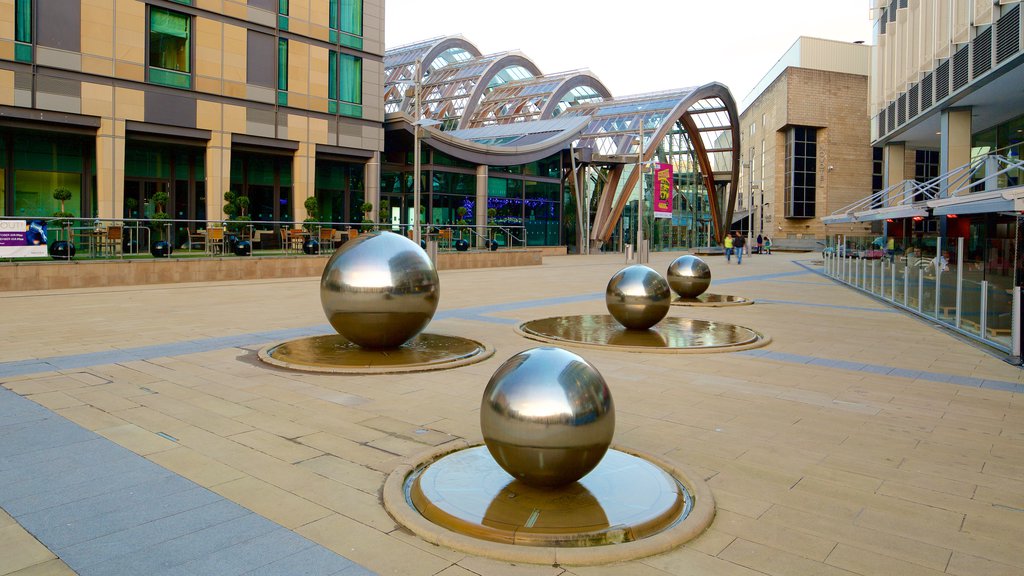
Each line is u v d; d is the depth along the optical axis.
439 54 58.44
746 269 34.69
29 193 25.52
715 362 9.62
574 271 29.39
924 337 12.19
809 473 5.23
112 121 25.75
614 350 10.38
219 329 11.93
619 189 52.00
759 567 3.73
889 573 3.66
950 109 26.75
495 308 15.70
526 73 61.25
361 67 34.16
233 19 29.03
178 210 29.55
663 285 11.98
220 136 28.86
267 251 24.64
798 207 70.62
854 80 70.31
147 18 26.53
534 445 4.35
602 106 57.94
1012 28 19.83
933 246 14.53
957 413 7.02
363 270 9.09
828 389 8.05
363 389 7.73
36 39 23.92
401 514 4.27
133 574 3.58
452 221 41.28
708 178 67.88
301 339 10.73
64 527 4.14
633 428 6.38
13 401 7.03
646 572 3.67
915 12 29.89
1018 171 24.19
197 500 4.57
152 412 6.68
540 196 47.53
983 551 3.95
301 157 31.89
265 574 3.60
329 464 5.30
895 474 5.22
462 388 7.80
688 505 4.59
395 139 37.97
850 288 23.19
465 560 3.79
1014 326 9.82
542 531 4.01
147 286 19.45
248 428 6.21
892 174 36.66
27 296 16.53
